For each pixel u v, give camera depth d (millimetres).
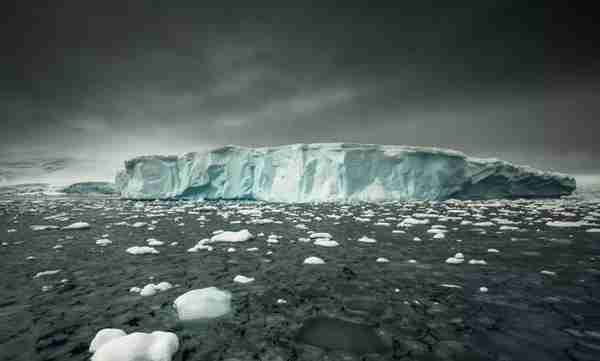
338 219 16141
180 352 3502
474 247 9055
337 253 8453
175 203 29703
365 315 4465
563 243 9484
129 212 20578
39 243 10117
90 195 53188
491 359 3295
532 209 20844
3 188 63406
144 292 5387
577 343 3600
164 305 4895
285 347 3596
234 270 6867
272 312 4605
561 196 39062
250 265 7281
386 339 3754
